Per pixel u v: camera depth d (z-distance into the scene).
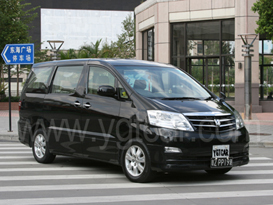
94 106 9.59
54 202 7.03
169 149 8.12
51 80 11.23
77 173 9.84
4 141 17.20
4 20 37.22
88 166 10.88
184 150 8.12
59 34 106.50
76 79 10.45
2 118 27.67
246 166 11.09
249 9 31.47
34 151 11.50
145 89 9.23
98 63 10.06
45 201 7.11
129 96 8.99
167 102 8.73
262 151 14.41
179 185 8.48
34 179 9.11
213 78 33.66
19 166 10.87
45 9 105.56
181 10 34.12
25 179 9.11
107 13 108.69
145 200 7.16
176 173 9.89
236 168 10.76
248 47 24.55
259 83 32.66
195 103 8.96
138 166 8.56
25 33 38.50
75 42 107.31
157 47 35.19
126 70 9.64
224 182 8.85
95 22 108.19
